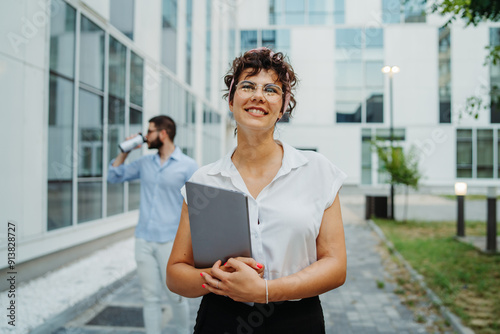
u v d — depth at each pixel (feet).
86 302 12.44
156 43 27.84
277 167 4.09
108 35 20.89
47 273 15.85
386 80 60.39
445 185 61.46
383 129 61.57
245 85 3.88
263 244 3.80
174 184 9.04
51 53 16.15
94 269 16.62
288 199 3.88
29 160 14.83
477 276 15.56
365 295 14.32
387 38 59.47
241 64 4.01
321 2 58.85
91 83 19.42
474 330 10.44
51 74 16.16
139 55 24.98
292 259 3.83
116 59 21.90
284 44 59.36
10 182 13.79
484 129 60.75
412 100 60.44
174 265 4.07
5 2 13.48
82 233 18.51
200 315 4.15
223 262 3.73
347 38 59.21
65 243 17.06
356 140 62.13
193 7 38.47
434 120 60.39
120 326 11.10
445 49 59.11
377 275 17.07
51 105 16.21
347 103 61.31
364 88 60.64
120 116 22.59
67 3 17.12
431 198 55.06
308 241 3.85
